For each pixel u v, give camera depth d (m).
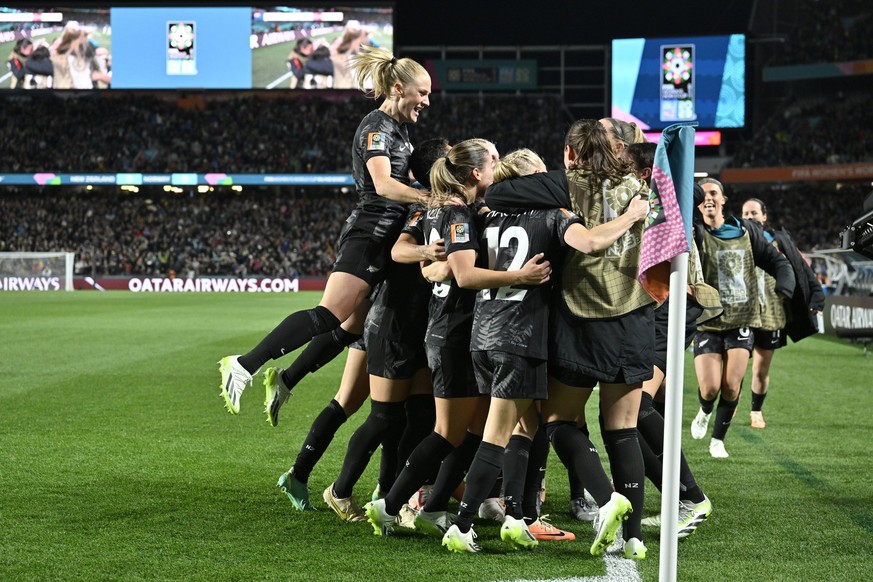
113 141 46.59
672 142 3.25
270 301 31.70
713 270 7.00
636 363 4.25
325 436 5.18
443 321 4.56
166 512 5.11
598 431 8.09
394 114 5.25
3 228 45.72
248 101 48.47
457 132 48.81
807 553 4.41
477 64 52.25
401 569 4.14
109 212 46.69
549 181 4.29
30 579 3.93
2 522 4.86
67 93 47.62
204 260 44.50
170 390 10.27
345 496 5.01
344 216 46.97
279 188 49.06
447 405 4.54
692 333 5.22
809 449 7.23
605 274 4.22
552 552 4.46
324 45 43.72
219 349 14.97
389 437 5.01
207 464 6.44
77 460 6.50
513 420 4.30
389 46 43.59
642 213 4.06
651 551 4.47
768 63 46.50
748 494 5.69
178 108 48.22
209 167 45.84
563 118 51.59
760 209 7.79
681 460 4.78
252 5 43.44
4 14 43.41
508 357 4.21
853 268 18.95
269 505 5.31
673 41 42.09
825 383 11.59
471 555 4.39
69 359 13.34
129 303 29.77
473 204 4.73
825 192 46.06
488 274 4.15
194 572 4.05
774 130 46.69
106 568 4.09
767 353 8.11
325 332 5.04
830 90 48.06
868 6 45.25
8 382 10.82
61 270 41.88
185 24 43.41
